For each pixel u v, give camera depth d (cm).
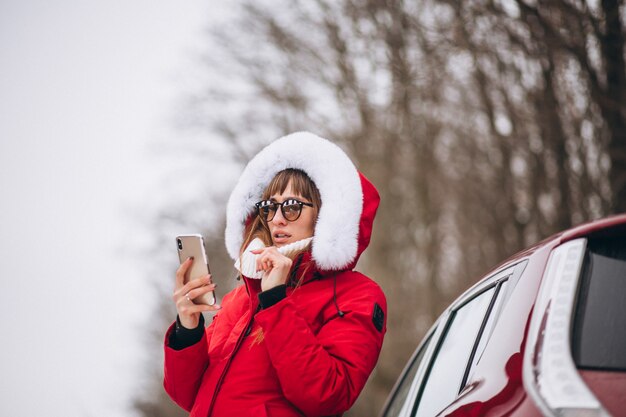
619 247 244
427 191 2384
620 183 1211
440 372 344
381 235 2580
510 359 240
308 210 329
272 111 2778
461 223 2248
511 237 1931
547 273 253
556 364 215
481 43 1461
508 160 1903
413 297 2533
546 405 206
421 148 2347
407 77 1925
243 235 351
